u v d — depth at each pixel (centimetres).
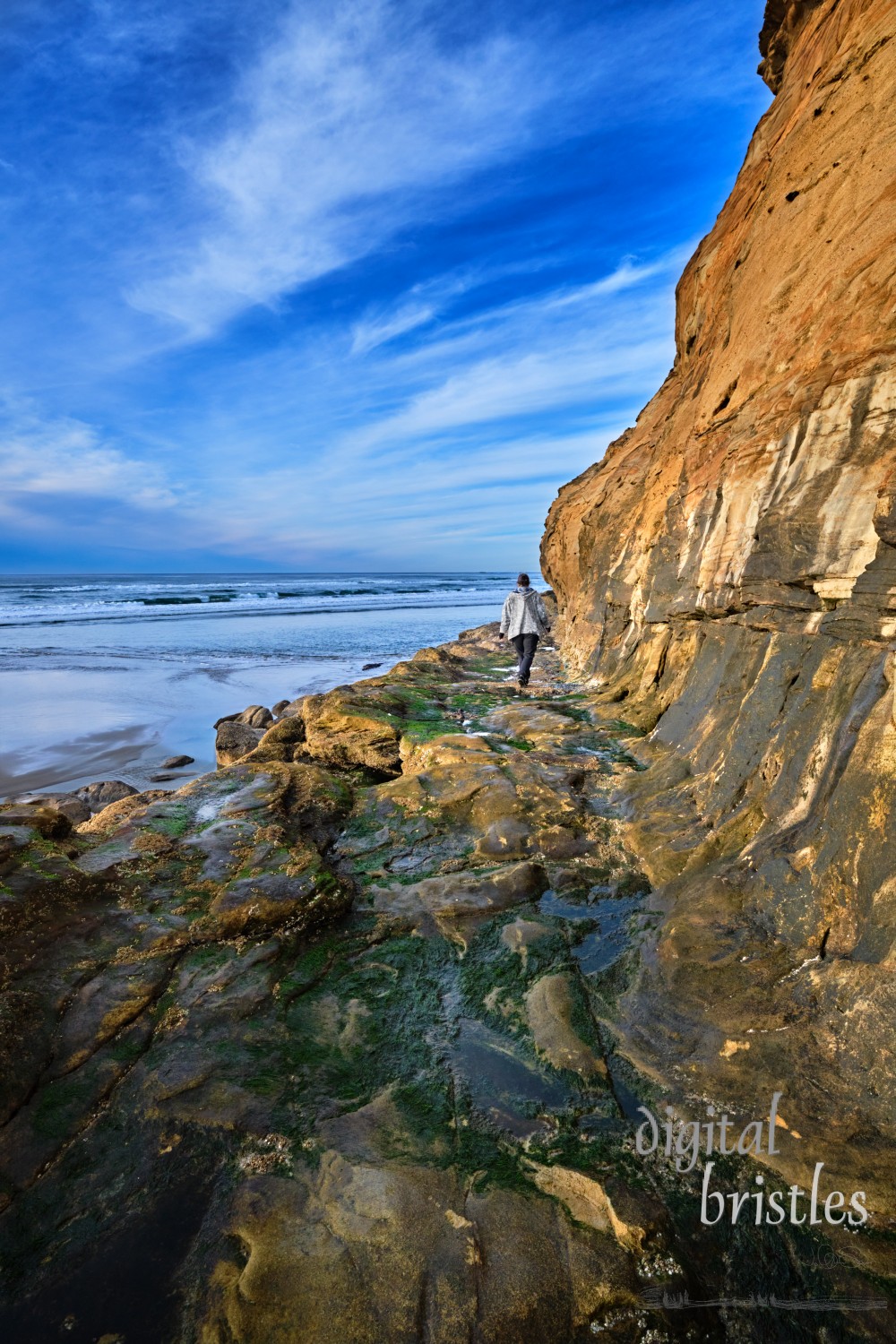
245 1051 281
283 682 1870
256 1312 183
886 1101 223
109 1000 304
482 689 1044
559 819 503
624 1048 280
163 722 1426
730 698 505
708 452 668
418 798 566
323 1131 241
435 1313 181
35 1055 270
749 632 507
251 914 368
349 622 3700
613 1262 193
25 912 341
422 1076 268
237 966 335
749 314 615
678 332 1063
